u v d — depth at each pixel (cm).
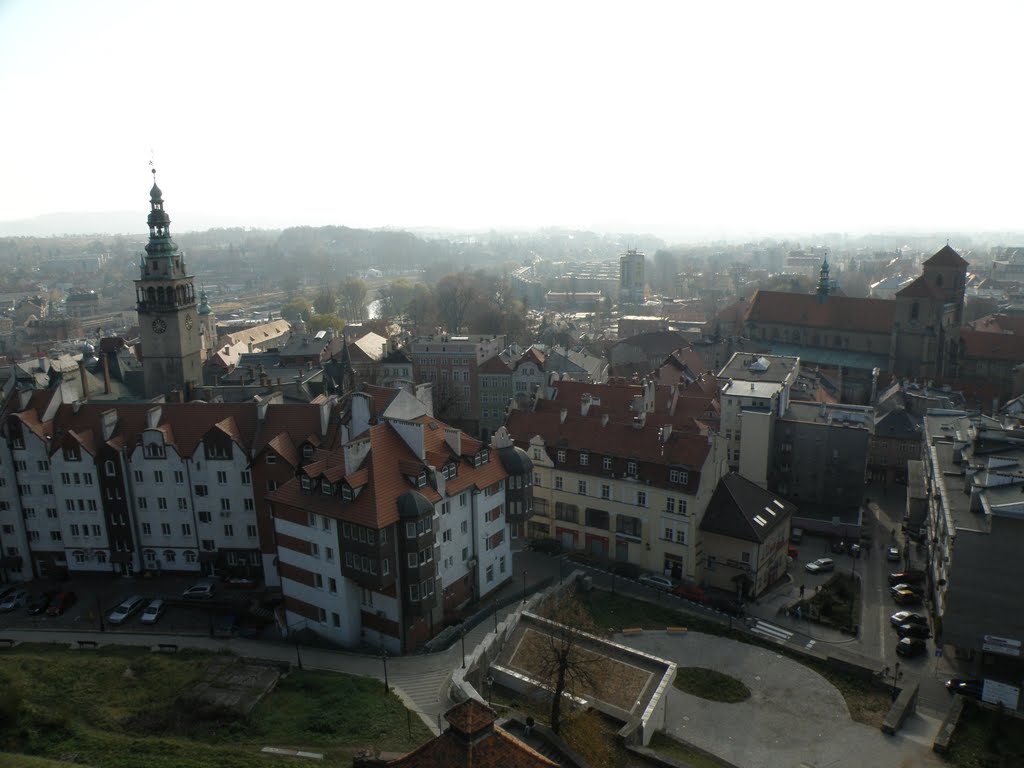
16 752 6091
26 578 10944
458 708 3981
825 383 18250
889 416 15275
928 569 10594
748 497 10675
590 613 9406
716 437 10488
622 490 10744
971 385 18162
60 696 7119
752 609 10012
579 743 6375
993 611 8212
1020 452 9788
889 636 9456
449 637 8494
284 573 9019
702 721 7556
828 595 10344
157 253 14462
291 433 10375
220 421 10425
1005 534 8031
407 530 8112
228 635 9100
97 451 10494
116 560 10762
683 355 19638
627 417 12625
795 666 8519
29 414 10719
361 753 5653
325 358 19188
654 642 8931
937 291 19525
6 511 10781
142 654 8294
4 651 8519
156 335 14675
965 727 7481
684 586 10275
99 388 14875
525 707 7150
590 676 7031
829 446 13200
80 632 9269
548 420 11775
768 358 16738
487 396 19012
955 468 10175
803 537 12569
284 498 8694
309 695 7225
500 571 9888
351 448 8175
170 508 10544
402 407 9262
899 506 13925
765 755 7044
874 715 7706
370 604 8512
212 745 6312
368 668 7931
